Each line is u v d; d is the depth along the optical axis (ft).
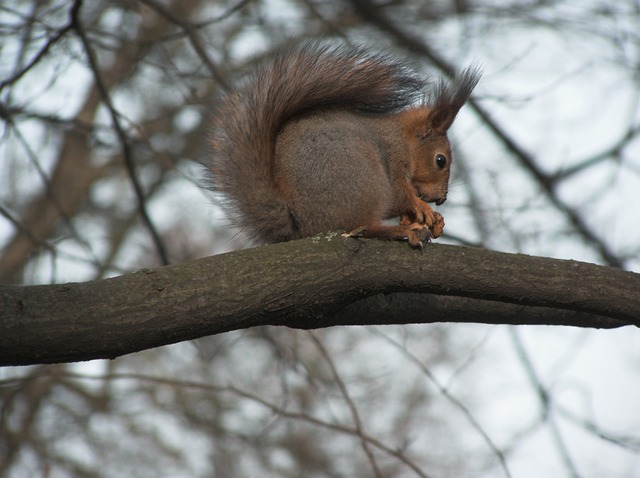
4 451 47.88
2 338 17.25
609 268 22.80
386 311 24.62
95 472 51.29
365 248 20.90
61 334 17.67
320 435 48.16
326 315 21.22
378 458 46.91
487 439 29.50
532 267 22.06
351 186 24.23
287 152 24.71
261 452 48.85
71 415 52.31
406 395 49.24
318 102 25.91
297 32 49.75
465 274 21.50
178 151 51.70
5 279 53.16
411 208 27.32
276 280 19.83
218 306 19.16
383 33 49.19
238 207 25.29
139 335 18.40
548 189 41.91
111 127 37.19
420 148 29.22
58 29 33.86
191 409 51.37
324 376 47.29
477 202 38.93
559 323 26.16
